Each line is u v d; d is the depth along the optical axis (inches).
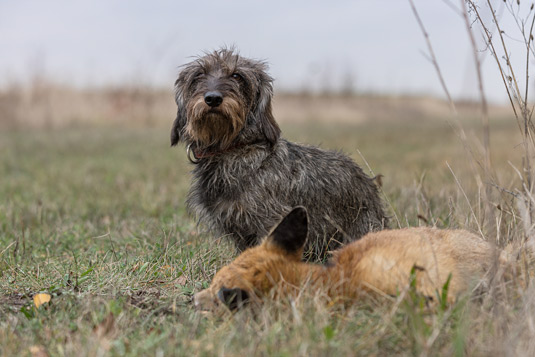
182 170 506.9
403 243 151.2
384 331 128.2
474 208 221.3
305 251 209.3
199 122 204.8
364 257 146.3
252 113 212.7
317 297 134.6
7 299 173.6
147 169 524.1
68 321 147.0
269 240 148.1
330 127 1087.6
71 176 486.9
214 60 216.2
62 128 988.6
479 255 152.9
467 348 122.8
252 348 122.4
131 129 980.6
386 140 829.2
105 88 1039.6
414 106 1594.5
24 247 226.2
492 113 1456.7
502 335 123.0
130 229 277.9
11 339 136.5
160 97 1080.8
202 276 190.9
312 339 124.1
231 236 211.9
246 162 203.0
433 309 134.5
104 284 179.5
